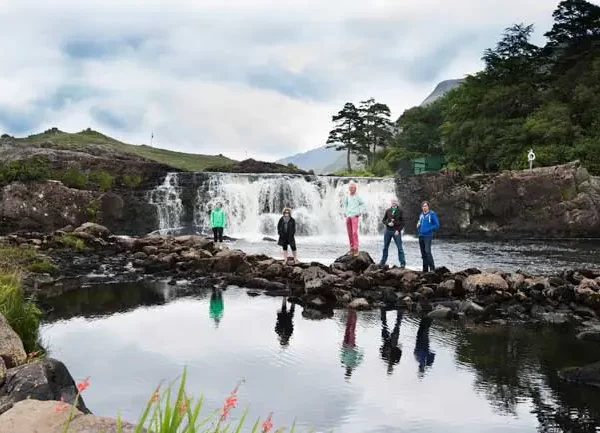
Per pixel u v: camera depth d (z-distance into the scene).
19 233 25.62
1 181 31.72
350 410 6.68
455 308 13.11
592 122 51.41
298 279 15.81
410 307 13.22
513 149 49.66
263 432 3.30
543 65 68.00
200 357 8.68
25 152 37.78
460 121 60.72
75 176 34.41
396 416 6.55
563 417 6.56
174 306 12.84
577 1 68.44
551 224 35.47
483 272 16.12
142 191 35.78
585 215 34.66
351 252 18.05
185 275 17.62
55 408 3.97
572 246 30.58
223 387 7.36
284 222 18.23
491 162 51.53
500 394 7.29
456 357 8.96
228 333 10.24
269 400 6.94
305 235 36.59
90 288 15.35
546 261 23.33
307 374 7.95
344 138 99.88
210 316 11.74
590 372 7.90
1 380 6.03
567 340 10.20
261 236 34.56
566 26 69.12
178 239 23.23
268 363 8.43
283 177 37.97
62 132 75.38
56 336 9.93
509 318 12.20
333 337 10.13
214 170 53.88
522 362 8.73
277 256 23.55
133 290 15.05
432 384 7.64
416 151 83.94
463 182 38.06
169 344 9.42
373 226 38.19
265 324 11.07
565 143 48.50
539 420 6.48
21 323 9.16
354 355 8.97
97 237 25.42
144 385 7.39
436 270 16.25
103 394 7.04
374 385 7.55
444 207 38.34
